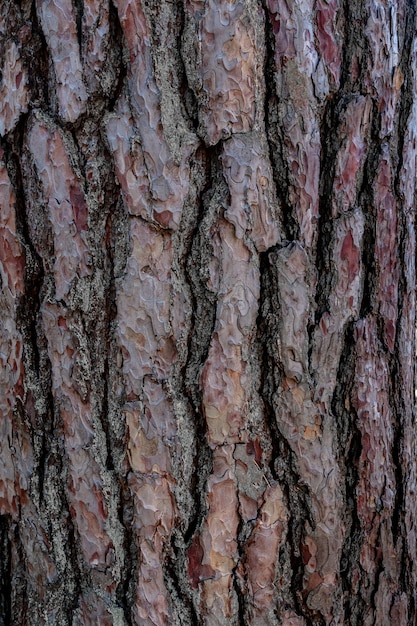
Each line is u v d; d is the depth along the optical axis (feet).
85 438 3.82
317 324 3.89
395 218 4.06
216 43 3.76
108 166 3.79
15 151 3.86
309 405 3.87
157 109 3.76
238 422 3.82
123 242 3.79
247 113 3.78
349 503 3.99
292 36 3.81
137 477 3.80
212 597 3.82
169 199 3.77
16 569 3.94
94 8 3.76
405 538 4.13
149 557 3.80
